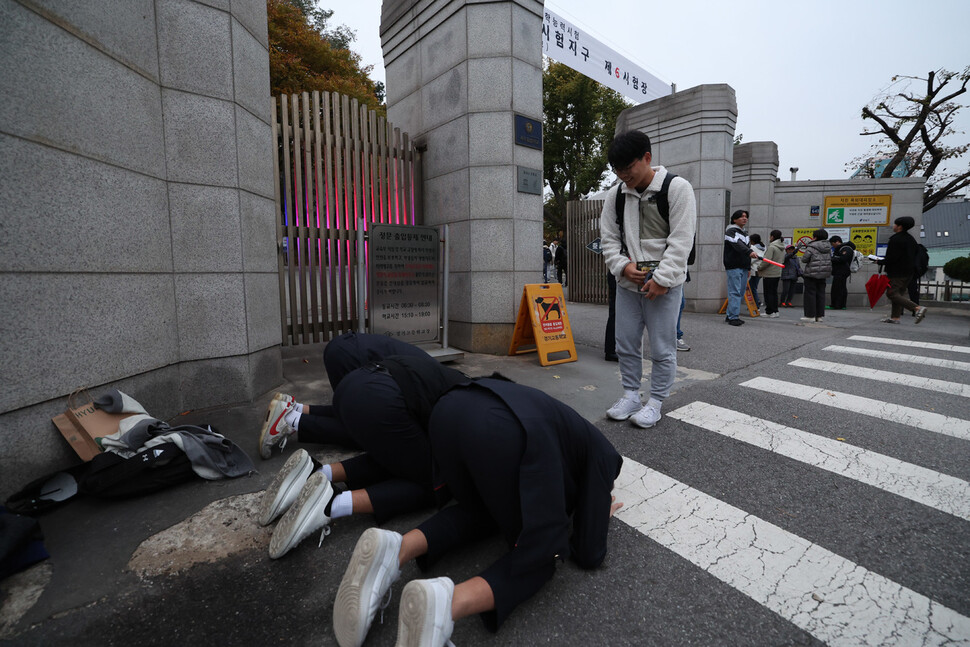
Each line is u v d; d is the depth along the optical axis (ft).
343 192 17.85
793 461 9.13
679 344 18.42
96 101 8.90
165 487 7.93
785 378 14.58
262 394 12.92
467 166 17.75
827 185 39.81
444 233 16.81
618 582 5.92
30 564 6.14
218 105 11.43
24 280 7.63
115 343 9.32
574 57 32.83
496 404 5.36
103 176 9.04
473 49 17.34
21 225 7.59
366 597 4.74
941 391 13.15
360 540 4.92
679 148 31.37
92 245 8.81
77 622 5.26
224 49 11.48
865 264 38.22
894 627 5.16
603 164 78.79
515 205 17.69
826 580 5.92
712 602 5.58
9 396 7.43
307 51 52.54
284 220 18.12
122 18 9.49
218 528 6.98
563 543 5.07
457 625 5.28
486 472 5.09
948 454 9.35
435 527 5.65
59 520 7.16
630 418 11.01
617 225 10.85
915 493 7.95
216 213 11.51
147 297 10.14
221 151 11.51
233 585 5.87
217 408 11.80
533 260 18.44
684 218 9.73
